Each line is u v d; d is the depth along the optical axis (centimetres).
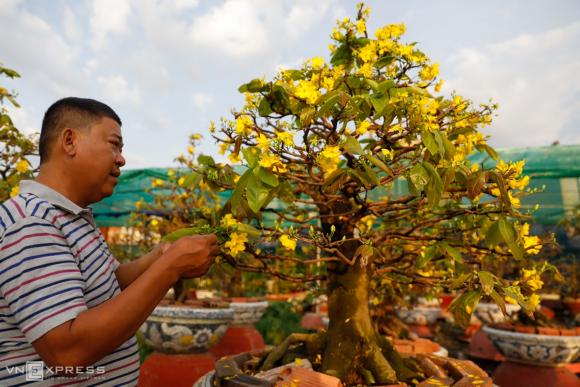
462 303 132
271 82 152
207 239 104
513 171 145
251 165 139
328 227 198
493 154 171
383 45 172
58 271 87
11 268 85
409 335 347
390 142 156
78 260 100
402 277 230
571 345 312
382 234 186
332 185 140
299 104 148
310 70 161
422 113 144
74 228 102
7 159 295
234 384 143
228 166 181
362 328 179
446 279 172
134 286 89
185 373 299
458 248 189
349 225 189
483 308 505
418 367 186
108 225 690
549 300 654
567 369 328
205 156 180
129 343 119
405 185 364
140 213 484
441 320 674
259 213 152
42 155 108
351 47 186
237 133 155
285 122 156
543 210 568
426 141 138
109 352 85
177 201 408
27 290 83
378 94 144
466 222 187
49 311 82
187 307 312
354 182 160
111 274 113
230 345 437
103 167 107
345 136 147
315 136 166
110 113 112
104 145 107
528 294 149
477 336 500
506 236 144
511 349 336
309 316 542
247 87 155
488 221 170
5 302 92
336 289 187
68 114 104
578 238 596
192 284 346
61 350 81
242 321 454
